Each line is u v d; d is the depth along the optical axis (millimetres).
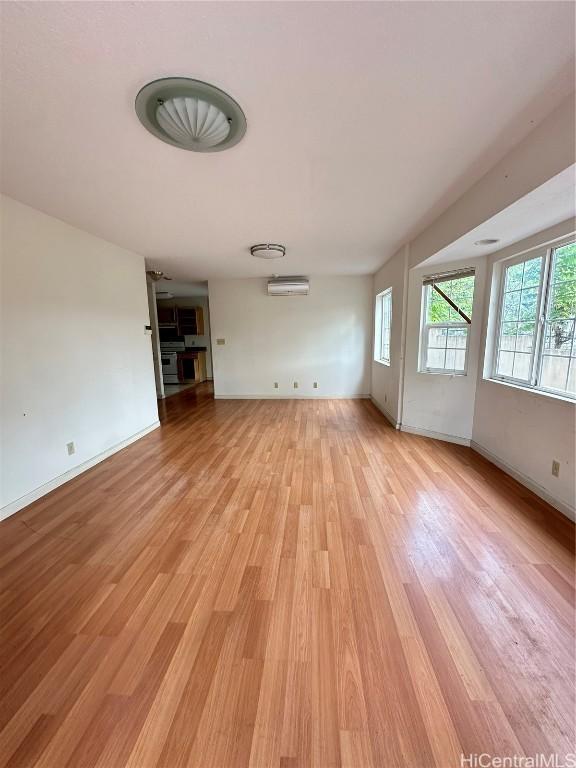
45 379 2631
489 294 3086
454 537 1997
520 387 2697
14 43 1069
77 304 2994
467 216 2332
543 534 2008
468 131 1615
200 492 2646
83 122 1480
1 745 1008
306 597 1561
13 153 1741
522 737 1011
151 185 2141
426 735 1021
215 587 1631
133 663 1252
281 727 1046
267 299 6074
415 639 1336
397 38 1082
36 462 2543
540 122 1552
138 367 4062
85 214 2652
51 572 1746
